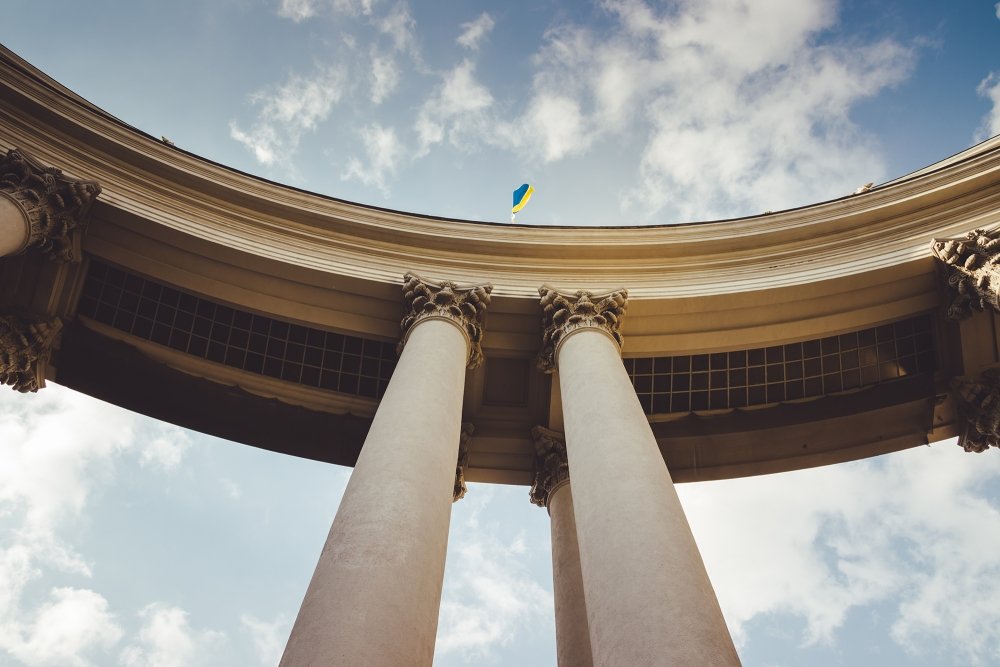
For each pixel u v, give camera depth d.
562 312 19.78
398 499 12.05
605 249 22.28
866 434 23.02
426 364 16.69
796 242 22.16
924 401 22.02
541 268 22.09
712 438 23.11
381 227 22.16
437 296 19.89
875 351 22.00
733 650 9.94
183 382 22.08
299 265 20.88
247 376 22.25
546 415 22.72
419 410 14.73
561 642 17.59
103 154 21.08
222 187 21.56
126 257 20.67
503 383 22.72
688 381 22.64
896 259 20.58
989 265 18.78
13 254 18.45
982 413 21.00
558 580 18.91
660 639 9.73
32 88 20.55
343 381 22.62
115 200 20.27
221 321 21.89
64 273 20.30
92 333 21.09
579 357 17.66
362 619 9.80
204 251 20.72
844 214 21.78
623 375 16.88
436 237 22.22
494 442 23.09
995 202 20.67
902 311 21.11
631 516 11.89
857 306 21.27
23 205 18.09
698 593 10.53
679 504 12.67
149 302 21.45
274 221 21.97
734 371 22.45
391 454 13.22
